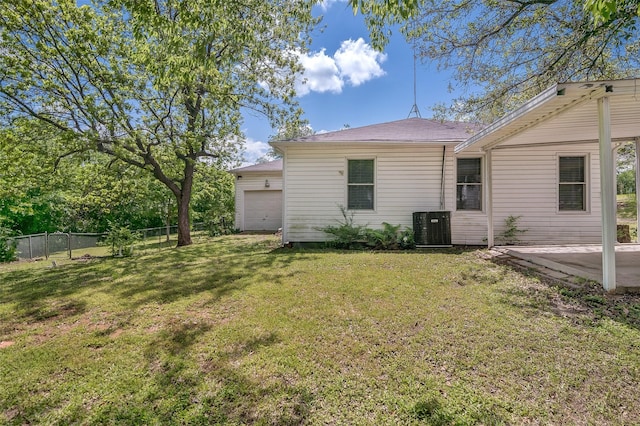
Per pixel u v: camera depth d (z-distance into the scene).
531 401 1.94
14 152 7.68
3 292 4.70
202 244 10.23
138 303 3.98
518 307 3.44
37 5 6.87
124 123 8.13
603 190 3.72
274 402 1.99
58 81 7.68
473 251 7.08
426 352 2.54
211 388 2.14
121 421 1.86
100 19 7.70
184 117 9.79
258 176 15.25
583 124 5.10
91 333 3.09
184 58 5.17
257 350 2.64
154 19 4.57
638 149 7.02
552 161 7.92
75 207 12.91
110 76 7.76
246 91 10.20
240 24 5.17
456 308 3.46
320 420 1.83
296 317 3.33
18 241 8.61
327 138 8.53
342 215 8.38
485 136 5.56
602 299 3.49
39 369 2.43
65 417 1.90
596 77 7.02
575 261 5.26
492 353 2.49
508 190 8.01
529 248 6.95
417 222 7.79
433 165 8.20
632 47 6.55
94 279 5.45
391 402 1.96
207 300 4.01
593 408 1.87
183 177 11.02
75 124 8.01
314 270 5.43
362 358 2.48
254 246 9.34
